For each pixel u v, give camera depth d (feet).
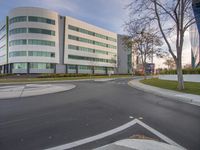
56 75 172.86
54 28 201.05
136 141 15.28
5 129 19.01
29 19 187.42
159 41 133.69
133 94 50.90
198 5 57.47
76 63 228.43
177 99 41.75
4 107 30.73
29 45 186.80
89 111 27.76
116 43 300.40
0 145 14.93
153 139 16.07
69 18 218.59
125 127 19.79
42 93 50.11
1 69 238.27
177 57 58.65
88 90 60.80
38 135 17.22
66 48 215.31
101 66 271.08
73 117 23.99
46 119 22.94
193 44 125.29
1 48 235.61
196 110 29.22
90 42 250.78
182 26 57.57
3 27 226.38
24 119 22.97
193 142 15.67
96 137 16.78
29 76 173.17
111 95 47.96
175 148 13.98
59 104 33.78
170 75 113.50
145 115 25.45
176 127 19.88
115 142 15.11
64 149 14.25
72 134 17.54
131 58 317.42
